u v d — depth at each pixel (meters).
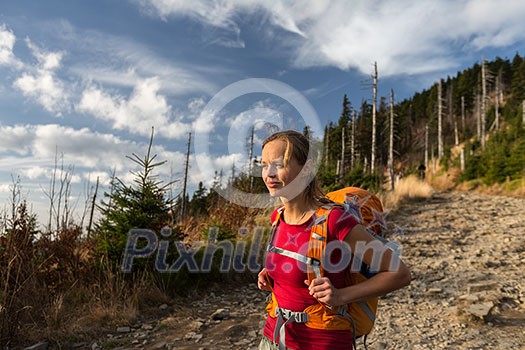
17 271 4.44
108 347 3.94
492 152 29.14
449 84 94.00
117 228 5.38
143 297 5.14
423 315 4.60
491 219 11.76
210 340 4.12
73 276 5.18
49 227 5.56
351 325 1.36
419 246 8.30
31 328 4.13
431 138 68.19
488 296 4.84
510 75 86.50
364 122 44.09
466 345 3.71
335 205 1.38
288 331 1.39
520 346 3.64
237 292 5.93
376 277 1.30
